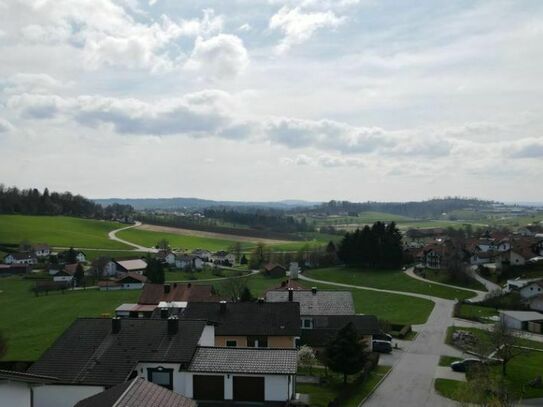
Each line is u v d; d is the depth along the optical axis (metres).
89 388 39.38
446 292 138.62
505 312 105.44
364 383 57.75
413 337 89.56
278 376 41.06
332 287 148.50
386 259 174.75
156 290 108.06
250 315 65.94
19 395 27.55
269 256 195.75
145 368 41.78
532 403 53.78
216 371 41.06
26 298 137.38
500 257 166.88
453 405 51.06
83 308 122.88
